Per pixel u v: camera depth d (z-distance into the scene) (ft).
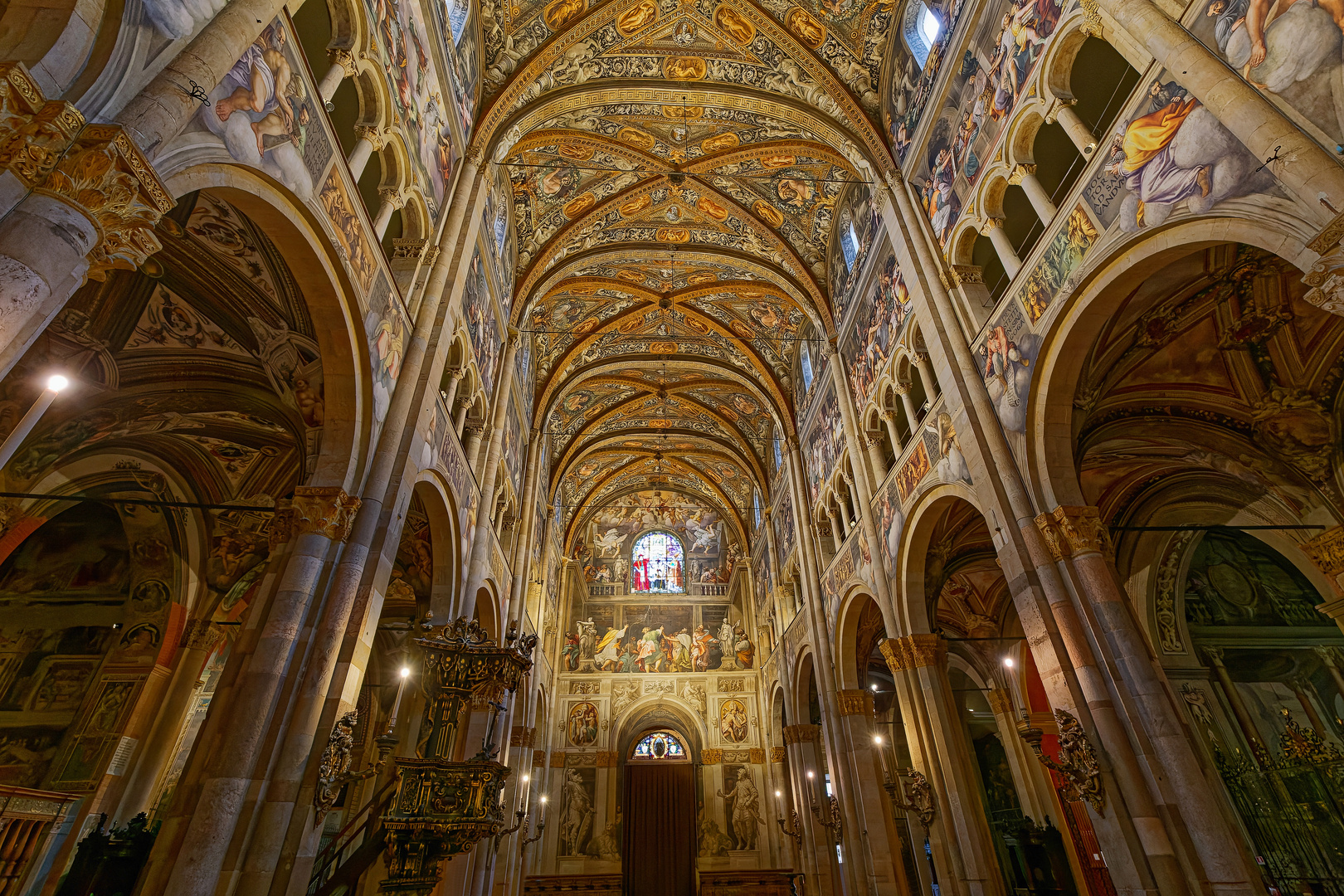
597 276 80.23
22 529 47.32
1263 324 36.37
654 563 130.00
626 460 120.16
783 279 75.25
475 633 30.04
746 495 121.29
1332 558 38.81
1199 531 59.36
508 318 66.74
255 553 56.70
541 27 53.11
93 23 15.93
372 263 33.53
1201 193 25.23
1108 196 30.22
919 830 46.55
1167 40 25.95
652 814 96.17
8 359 12.69
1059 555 32.91
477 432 55.21
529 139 59.26
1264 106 22.41
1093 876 65.67
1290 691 61.41
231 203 24.61
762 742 107.65
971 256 45.39
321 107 27.94
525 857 82.94
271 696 26.18
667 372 100.07
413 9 38.47
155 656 53.88
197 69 18.43
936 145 47.47
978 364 41.34
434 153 42.60
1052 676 31.81
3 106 13.56
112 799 49.24
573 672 114.21
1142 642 29.99
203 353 38.78
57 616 55.31
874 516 58.13
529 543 77.56
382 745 29.84
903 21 51.44
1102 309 31.83
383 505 33.47
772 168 67.36
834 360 68.03
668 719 113.70
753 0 53.83
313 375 34.27
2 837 36.86
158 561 56.18
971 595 78.69
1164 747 27.55
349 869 32.35
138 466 49.14
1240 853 25.18
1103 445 47.85
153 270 33.60
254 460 51.65
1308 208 20.90
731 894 81.10
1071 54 33.76
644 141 64.75
